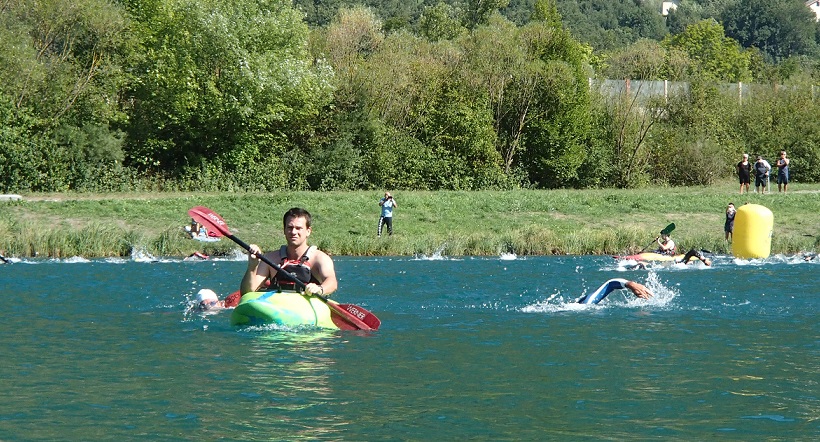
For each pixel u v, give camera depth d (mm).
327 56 46531
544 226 32812
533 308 13648
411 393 7906
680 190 44781
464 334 11078
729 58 99562
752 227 25188
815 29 154000
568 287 17203
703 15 168375
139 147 41188
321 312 11562
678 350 10039
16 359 9305
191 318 12266
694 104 51594
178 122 40656
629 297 14984
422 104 45688
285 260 11875
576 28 140000
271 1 42906
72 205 31391
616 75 55000
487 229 32562
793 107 53969
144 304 13945
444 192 38938
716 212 35281
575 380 8461
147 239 26859
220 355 9523
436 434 6684
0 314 12719
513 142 46844
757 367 9070
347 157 42906
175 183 40219
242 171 42188
